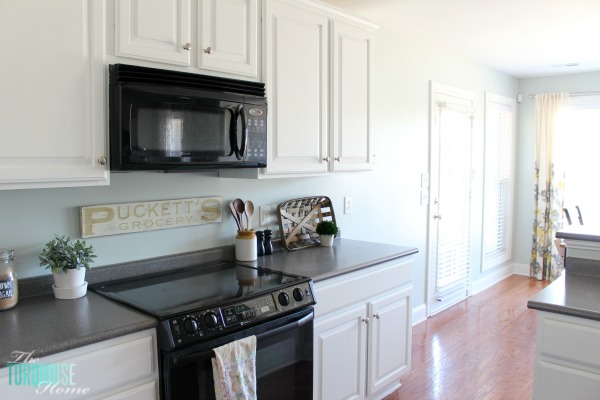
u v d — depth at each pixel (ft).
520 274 19.81
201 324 5.47
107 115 5.66
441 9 10.44
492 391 9.68
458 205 15.52
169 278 7.07
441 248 14.70
